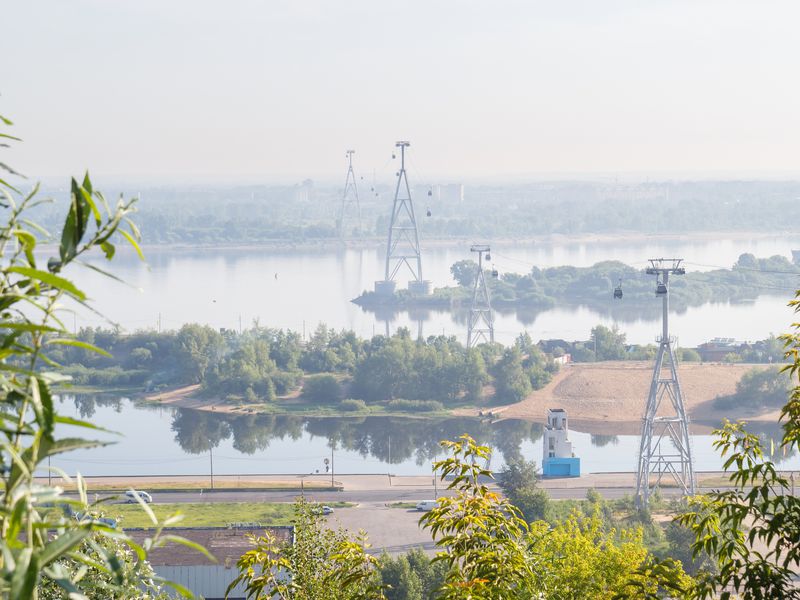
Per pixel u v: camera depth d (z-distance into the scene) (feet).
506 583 63.16
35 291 28.43
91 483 456.45
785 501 57.21
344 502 429.79
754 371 628.69
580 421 620.49
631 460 526.98
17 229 28.09
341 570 75.15
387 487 458.09
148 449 551.18
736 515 57.26
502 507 68.28
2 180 29.04
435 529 66.39
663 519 380.78
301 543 92.12
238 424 619.26
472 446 68.03
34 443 26.94
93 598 51.11
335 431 602.85
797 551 55.72
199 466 517.55
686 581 66.44
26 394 26.48
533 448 558.97
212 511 411.34
